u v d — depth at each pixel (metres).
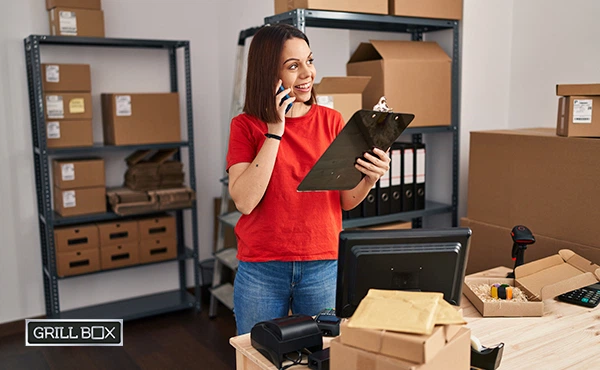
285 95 1.63
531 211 2.50
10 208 3.42
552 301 1.91
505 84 3.16
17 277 3.48
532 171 2.48
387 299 1.23
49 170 3.52
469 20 3.00
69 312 3.60
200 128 4.04
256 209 1.78
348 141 1.49
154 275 3.95
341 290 1.43
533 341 1.59
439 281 1.44
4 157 3.37
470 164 2.77
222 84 4.03
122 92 3.70
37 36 3.10
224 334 3.41
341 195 1.88
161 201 3.53
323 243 1.78
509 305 1.77
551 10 2.87
